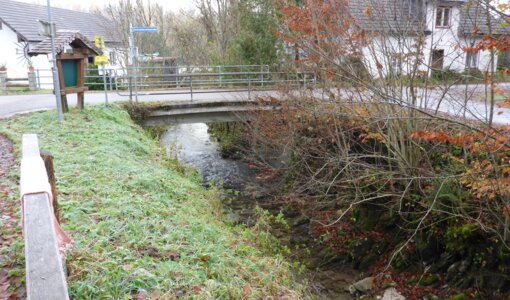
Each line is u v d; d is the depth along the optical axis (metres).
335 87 10.27
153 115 14.61
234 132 17.95
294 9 9.63
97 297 3.51
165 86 20.95
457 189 7.58
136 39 32.19
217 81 19.22
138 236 4.93
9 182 6.36
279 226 10.73
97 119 11.85
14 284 3.59
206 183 14.32
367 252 9.09
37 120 11.00
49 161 3.95
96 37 20.39
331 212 10.62
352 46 8.71
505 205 6.25
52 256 1.87
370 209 9.72
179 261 4.59
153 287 3.83
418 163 8.38
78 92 12.45
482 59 7.32
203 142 20.78
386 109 8.27
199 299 3.84
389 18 9.25
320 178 10.81
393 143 8.45
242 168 16.36
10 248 4.15
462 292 7.16
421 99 8.07
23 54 25.67
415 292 7.67
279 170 12.49
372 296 7.86
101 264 3.98
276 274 5.55
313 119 10.79
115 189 6.50
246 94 16.33
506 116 8.66
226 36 28.12
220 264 4.75
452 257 7.69
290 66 13.16
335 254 9.35
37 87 22.06
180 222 5.86
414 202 8.67
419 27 8.52
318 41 8.97
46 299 1.59
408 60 8.36
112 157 8.28
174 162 10.94
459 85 8.59
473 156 7.22
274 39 19.03
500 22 5.88
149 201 6.39
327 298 7.65
